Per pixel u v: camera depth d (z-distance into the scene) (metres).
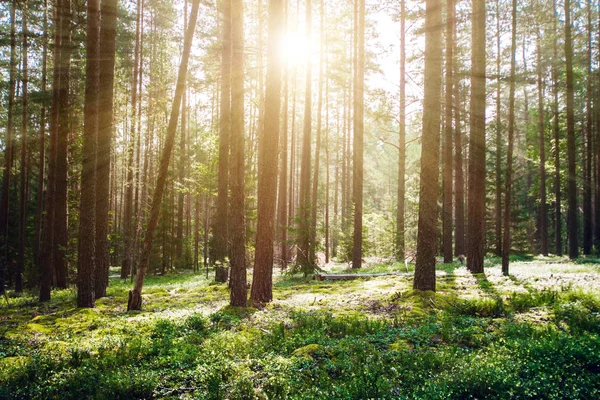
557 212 28.77
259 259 12.45
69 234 22.64
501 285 12.89
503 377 5.08
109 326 9.39
